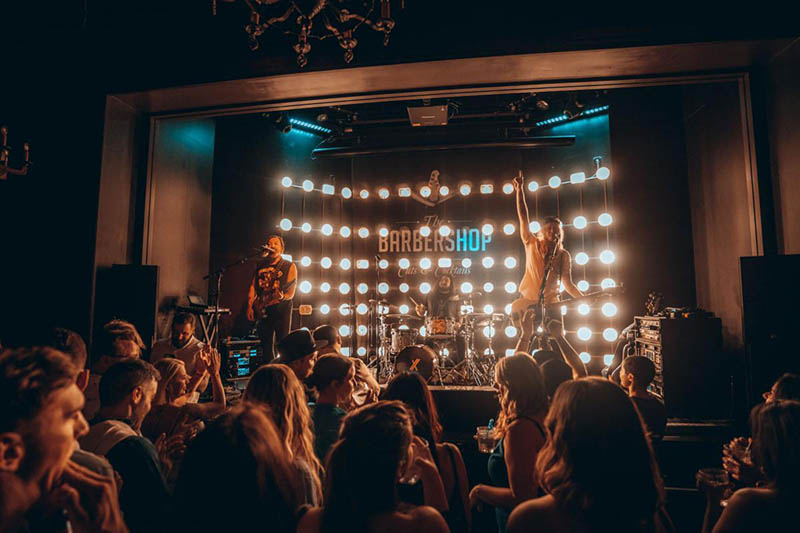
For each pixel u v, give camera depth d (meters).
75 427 1.02
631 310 6.39
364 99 5.04
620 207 6.59
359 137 8.36
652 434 2.89
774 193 4.18
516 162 8.34
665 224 6.39
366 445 1.18
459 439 4.12
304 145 8.33
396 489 1.20
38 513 0.97
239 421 1.22
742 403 4.69
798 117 3.87
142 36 4.81
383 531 1.14
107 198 4.79
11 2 4.80
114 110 4.91
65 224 4.68
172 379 2.54
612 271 7.05
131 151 5.14
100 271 4.68
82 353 1.92
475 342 7.27
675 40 4.02
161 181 5.53
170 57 4.75
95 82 4.84
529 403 1.93
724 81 4.55
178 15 4.75
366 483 1.16
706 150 5.66
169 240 5.68
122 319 4.63
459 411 4.45
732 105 4.95
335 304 8.36
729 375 4.91
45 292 4.62
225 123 7.14
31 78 4.91
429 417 2.14
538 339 4.47
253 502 1.13
